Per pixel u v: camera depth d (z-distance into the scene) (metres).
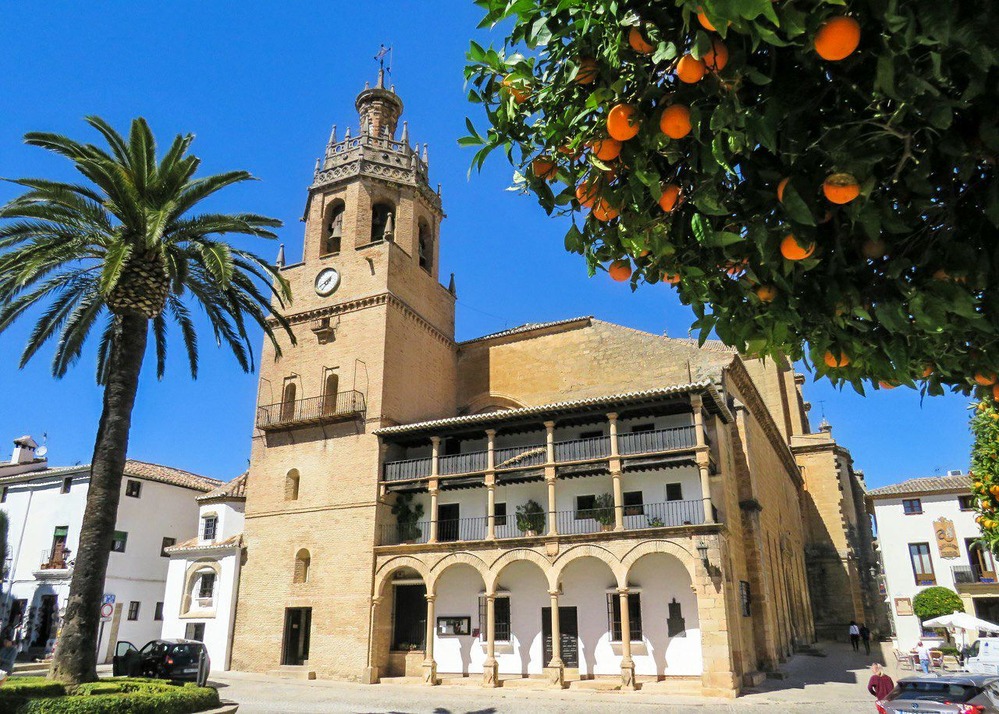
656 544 25.14
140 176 17.67
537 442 30.64
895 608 40.19
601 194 3.89
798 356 4.29
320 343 34.31
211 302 19.70
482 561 27.72
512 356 37.66
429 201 38.91
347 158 37.41
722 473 26.94
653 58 3.03
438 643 29.22
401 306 34.34
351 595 29.48
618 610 26.70
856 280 3.52
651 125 3.31
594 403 27.41
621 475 27.56
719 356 32.44
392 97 39.81
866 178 2.89
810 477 51.94
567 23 3.50
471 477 29.31
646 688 24.33
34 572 40.00
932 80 2.71
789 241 3.19
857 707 20.03
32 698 13.16
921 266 3.38
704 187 3.29
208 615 32.59
